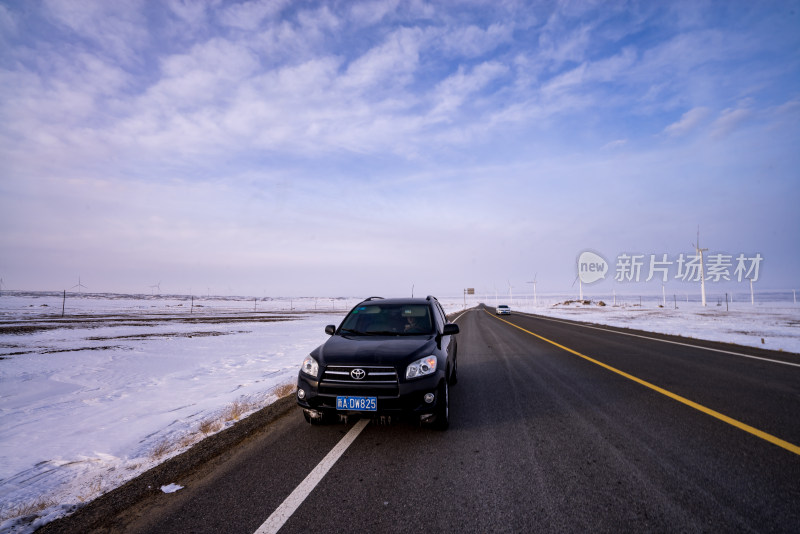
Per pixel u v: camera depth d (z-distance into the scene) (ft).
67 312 157.79
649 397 17.89
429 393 12.19
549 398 17.97
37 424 16.76
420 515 7.95
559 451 11.43
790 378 21.95
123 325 86.89
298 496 8.89
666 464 10.35
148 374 29.19
